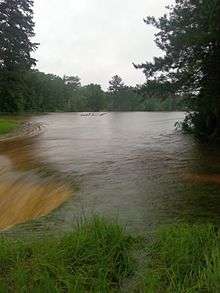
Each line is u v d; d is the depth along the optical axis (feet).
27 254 21.12
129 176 45.42
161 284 18.43
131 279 19.44
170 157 58.13
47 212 33.50
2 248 21.31
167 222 28.17
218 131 72.84
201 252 20.38
